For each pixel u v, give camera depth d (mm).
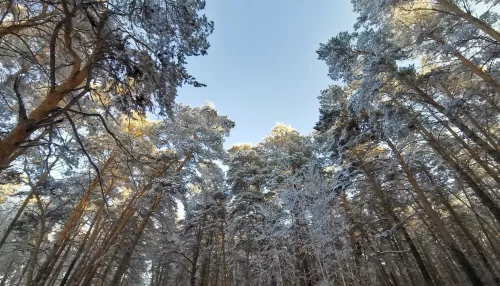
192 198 16547
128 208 14406
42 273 10094
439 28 10000
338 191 12945
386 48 10258
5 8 6016
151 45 5703
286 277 12344
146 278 28203
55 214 13258
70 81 4906
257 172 18750
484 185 14648
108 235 14461
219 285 22344
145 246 18234
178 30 5586
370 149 14070
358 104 10789
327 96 14477
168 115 6703
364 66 11078
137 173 14539
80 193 13750
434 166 14508
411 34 10883
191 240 17438
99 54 5207
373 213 16953
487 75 9289
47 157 4438
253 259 14945
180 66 5895
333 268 10430
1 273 16672
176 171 14578
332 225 11406
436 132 12922
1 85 7406
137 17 5324
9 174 9414
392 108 10055
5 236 10172
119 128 12078
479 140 9383
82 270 12719
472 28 8922
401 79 10453
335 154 14242
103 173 12500
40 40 7121
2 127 8711
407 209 17562
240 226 16781
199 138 16141
